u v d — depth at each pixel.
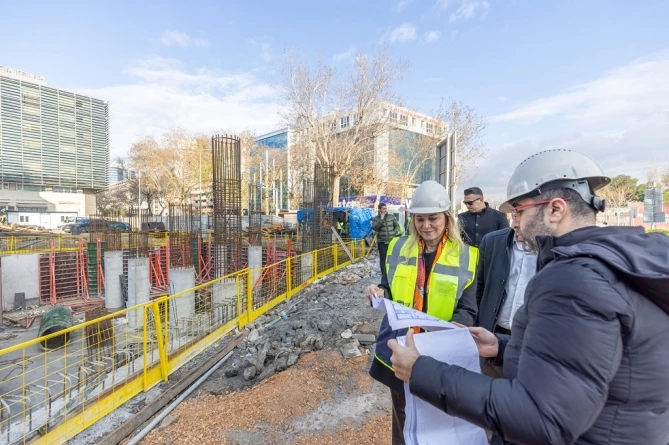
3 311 11.11
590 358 0.80
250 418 3.45
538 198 1.10
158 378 4.58
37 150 68.75
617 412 0.84
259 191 17.16
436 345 1.37
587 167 1.08
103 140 79.31
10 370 6.44
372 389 3.76
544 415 0.82
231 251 9.56
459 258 2.14
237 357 5.62
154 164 47.66
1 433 3.40
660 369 0.83
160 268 13.71
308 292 9.13
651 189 13.37
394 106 26.03
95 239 14.62
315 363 4.44
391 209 22.42
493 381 0.95
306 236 13.22
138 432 3.62
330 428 3.18
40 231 34.50
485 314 2.65
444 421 1.34
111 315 4.15
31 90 67.56
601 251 0.89
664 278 0.78
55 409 3.81
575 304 0.84
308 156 26.55
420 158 32.78
